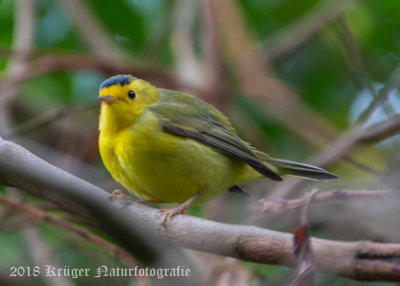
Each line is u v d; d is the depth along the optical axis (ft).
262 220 26.66
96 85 45.39
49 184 19.74
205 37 45.80
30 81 45.27
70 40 47.34
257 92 43.88
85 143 41.09
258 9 47.73
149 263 23.56
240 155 29.89
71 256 32.60
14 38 44.65
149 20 46.60
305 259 17.07
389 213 25.45
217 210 37.04
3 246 33.06
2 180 19.85
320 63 46.03
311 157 39.73
